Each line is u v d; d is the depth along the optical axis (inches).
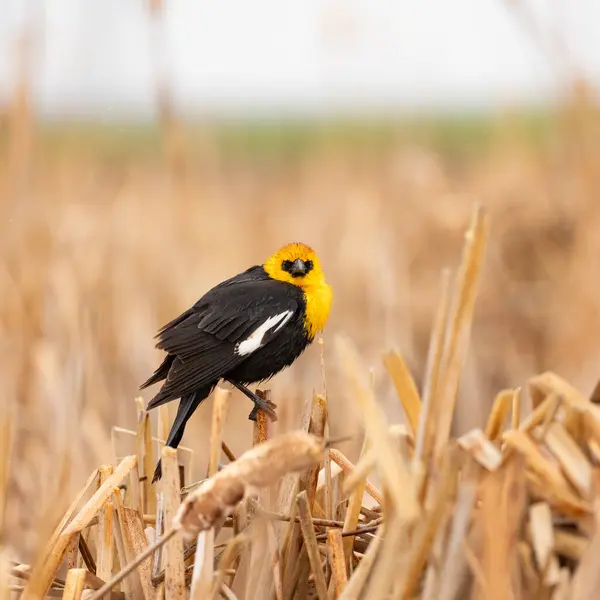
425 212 671.1
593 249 537.3
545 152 670.5
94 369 464.1
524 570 204.2
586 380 484.1
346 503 276.8
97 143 585.0
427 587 203.0
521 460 197.0
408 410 219.3
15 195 490.3
